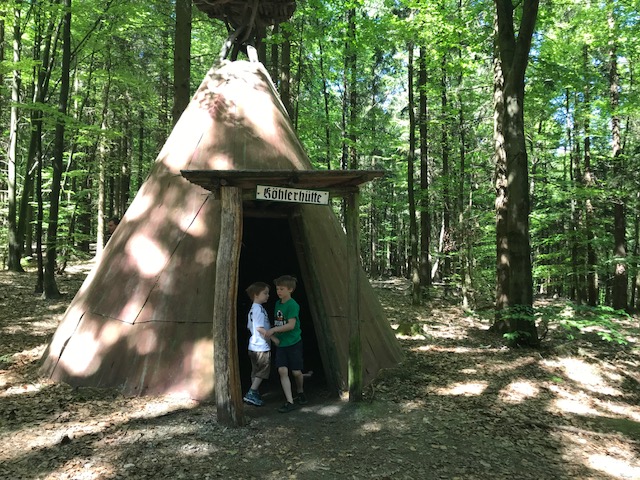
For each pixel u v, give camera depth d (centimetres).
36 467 354
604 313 747
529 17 827
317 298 562
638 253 2073
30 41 1555
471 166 1752
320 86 2000
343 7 1242
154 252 574
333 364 544
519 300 846
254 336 494
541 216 1698
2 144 1867
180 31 1030
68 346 557
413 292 1465
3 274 1507
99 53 1466
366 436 427
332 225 686
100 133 1237
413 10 1247
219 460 372
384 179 2542
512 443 425
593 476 369
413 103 1511
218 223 583
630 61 1652
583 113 1688
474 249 1590
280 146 664
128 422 438
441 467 373
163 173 639
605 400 583
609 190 1487
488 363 721
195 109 681
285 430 435
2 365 619
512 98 859
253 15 767
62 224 1797
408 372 638
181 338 522
